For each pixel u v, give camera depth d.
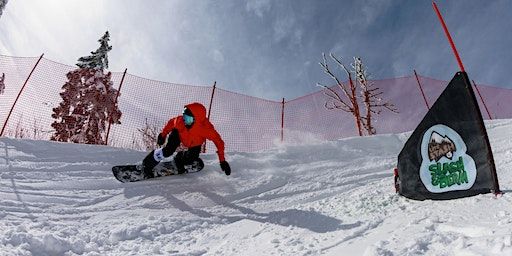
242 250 3.65
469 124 3.82
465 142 3.82
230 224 4.59
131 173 5.80
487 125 8.80
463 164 3.81
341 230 3.64
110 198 5.35
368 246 2.86
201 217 4.92
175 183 5.92
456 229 2.71
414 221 3.23
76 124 15.44
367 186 5.61
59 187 5.43
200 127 5.41
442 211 3.42
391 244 2.73
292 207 5.07
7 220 4.24
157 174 5.91
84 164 6.27
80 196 5.28
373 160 7.05
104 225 4.51
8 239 3.45
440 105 4.06
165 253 3.76
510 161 5.57
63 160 6.31
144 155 6.93
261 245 3.67
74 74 16.08
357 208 4.32
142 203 5.25
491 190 3.57
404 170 4.35
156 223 4.56
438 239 2.54
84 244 3.77
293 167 6.74
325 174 6.42
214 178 6.16
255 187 5.87
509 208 3.00
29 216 4.48
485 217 2.92
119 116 11.09
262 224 4.35
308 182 6.09
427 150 4.13
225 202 5.42
